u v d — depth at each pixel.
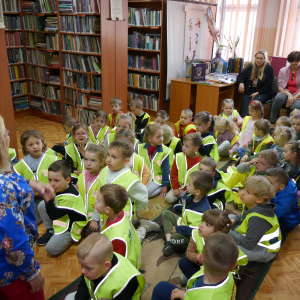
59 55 4.79
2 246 0.95
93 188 2.14
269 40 5.60
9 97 3.02
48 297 1.62
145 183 2.45
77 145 2.69
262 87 4.93
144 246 2.04
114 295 1.22
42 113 5.50
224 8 5.91
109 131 3.46
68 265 1.89
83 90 4.64
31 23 5.03
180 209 2.36
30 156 2.37
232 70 5.88
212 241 1.15
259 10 5.51
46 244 2.07
